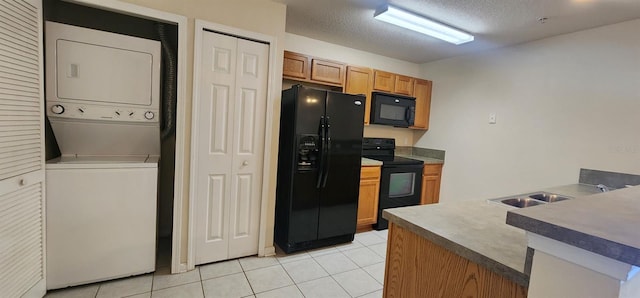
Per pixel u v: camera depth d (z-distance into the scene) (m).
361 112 2.94
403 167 3.52
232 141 2.37
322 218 2.81
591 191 2.22
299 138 2.58
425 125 4.11
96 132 2.11
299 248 2.75
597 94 2.48
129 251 2.07
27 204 1.64
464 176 3.63
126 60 2.06
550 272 0.66
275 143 2.55
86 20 2.38
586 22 2.40
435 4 2.26
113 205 2.00
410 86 3.91
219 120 2.29
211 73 2.22
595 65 2.50
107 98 2.03
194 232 2.28
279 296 2.02
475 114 3.51
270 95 2.46
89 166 1.92
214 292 2.03
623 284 0.56
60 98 1.91
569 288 0.63
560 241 0.63
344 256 2.70
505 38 2.91
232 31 2.25
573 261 0.62
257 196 2.53
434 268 1.11
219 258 2.42
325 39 3.39
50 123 1.95
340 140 2.82
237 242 2.49
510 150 3.14
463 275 1.00
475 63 3.51
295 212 2.65
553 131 2.78
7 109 1.46
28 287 1.68
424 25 2.60
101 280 2.01
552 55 2.79
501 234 1.10
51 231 1.85
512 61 3.12
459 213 1.37
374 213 3.38
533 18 2.38
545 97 2.84
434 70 4.07
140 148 2.32
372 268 2.49
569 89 2.67
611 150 2.40
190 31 2.11
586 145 2.55
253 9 2.32
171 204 2.88
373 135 4.05
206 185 2.29
